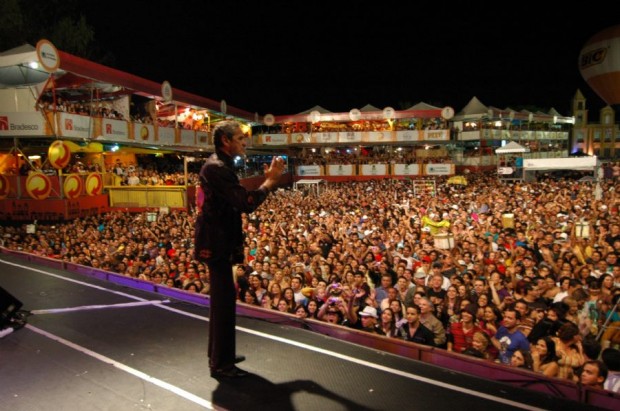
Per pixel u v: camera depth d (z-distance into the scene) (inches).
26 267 265.9
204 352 134.6
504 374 138.8
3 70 724.7
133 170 1016.9
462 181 1263.5
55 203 764.0
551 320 225.3
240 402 105.5
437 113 1578.5
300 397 108.1
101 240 553.6
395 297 267.9
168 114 1285.7
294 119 1660.9
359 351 136.7
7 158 834.8
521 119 1877.5
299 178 1701.5
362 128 1729.8
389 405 104.9
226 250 113.7
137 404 104.6
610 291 263.6
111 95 968.3
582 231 451.2
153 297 197.6
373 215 638.5
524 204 690.2
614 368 191.0
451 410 103.3
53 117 718.5
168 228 633.0
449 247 415.8
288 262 385.7
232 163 114.8
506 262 363.3
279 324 162.2
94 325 159.0
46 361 128.3
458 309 253.8
